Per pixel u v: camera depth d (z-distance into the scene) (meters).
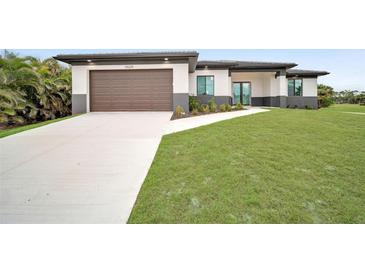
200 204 4.44
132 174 5.79
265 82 23.92
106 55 15.05
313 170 5.95
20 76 13.88
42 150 7.52
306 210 4.40
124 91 15.93
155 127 10.72
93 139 8.73
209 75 19.69
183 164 6.12
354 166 6.26
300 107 23.83
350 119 12.91
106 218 4.16
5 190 5.07
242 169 5.82
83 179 5.54
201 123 11.59
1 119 12.62
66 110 18.06
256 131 9.63
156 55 14.94
